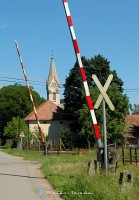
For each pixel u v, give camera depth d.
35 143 60.81
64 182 15.30
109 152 15.88
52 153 47.44
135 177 13.47
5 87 103.06
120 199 10.23
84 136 65.94
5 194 13.22
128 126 74.19
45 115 82.94
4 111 100.31
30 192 13.66
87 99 16.80
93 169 15.28
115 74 72.38
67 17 17.19
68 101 71.88
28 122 83.06
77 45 17.08
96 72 71.44
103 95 15.17
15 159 38.66
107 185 11.80
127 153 34.62
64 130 72.31
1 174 20.86
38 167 25.98
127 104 65.38
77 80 71.06
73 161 29.45
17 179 18.23
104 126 15.44
